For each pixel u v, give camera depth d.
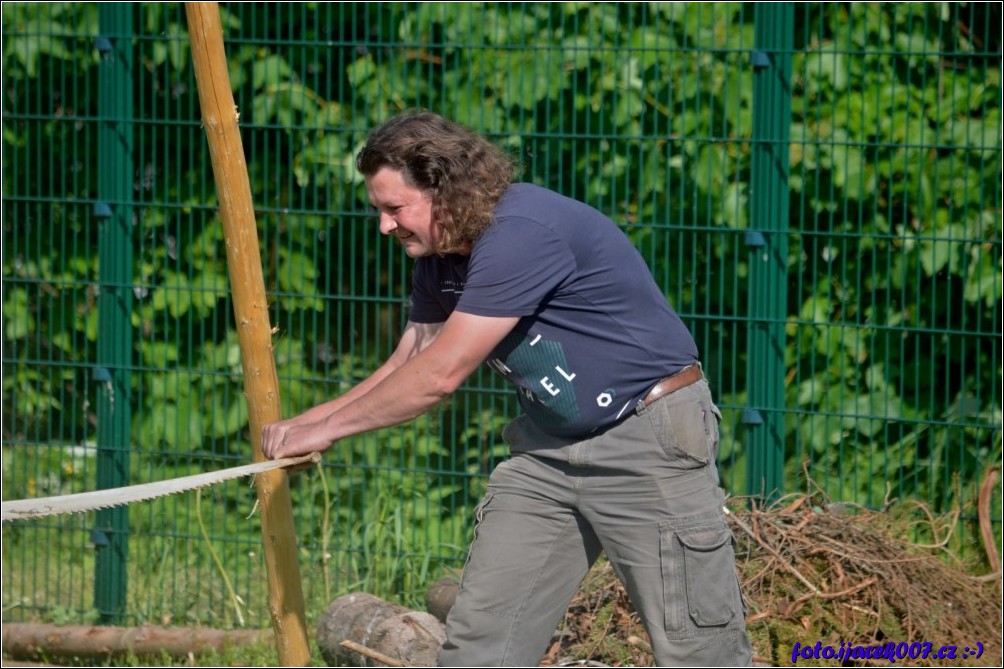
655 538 8.88
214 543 15.52
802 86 14.38
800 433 13.71
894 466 14.45
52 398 15.38
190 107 15.52
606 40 14.72
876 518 13.23
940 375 14.47
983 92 13.43
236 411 16.05
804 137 13.38
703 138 13.52
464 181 8.42
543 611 9.35
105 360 14.66
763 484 13.49
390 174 8.48
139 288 14.84
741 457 14.76
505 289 8.36
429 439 15.43
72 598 15.34
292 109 15.40
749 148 14.49
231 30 15.55
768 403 13.48
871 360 13.70
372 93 15.40
